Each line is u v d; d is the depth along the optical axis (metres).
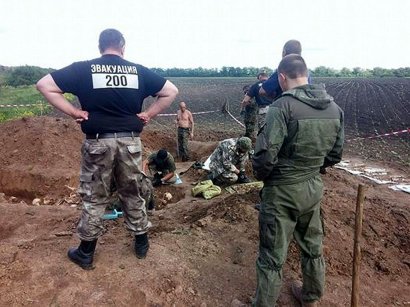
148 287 3.79
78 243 4.55
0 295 3.59
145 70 3.83
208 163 9.67
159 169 8.61
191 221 5.88
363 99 30.78
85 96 3.56
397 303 4.20
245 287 4.10
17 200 8.88
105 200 3.86
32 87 41.22
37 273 3.84
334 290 4.21
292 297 4.05
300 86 3.25
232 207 5.52
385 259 4.89
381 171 10.72
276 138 3.13
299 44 4.70
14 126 10.87
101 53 3.73
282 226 3.35
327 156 3.63
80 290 3.68
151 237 4.84
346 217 5.43
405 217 5.89
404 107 25.48
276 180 3.31
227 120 21.69
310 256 3.56
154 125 19.22
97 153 3.61
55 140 10.12
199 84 58.06
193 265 4.30
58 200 8.39
